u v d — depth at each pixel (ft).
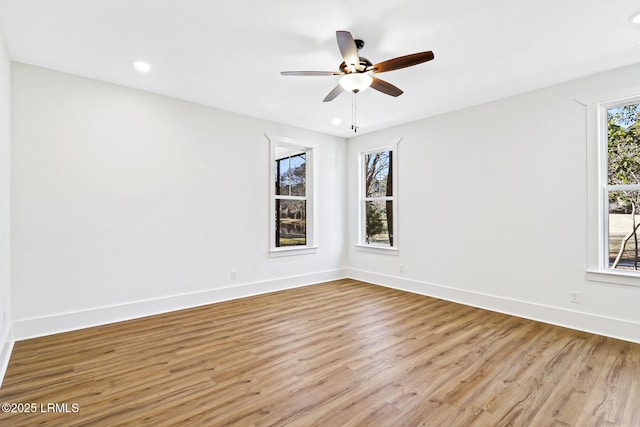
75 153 10.39
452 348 9.04
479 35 8.02
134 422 5.84
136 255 11.58
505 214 12.30
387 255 16.70
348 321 11.28
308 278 17.03
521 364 8.08
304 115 14.62
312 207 17.43
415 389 6.96
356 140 18.47
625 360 8.27
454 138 13.91
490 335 9.98
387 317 11.71
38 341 9.36
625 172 9.99
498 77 10.46
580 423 5.86
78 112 10.45
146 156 11.80
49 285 9.95
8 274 8.76
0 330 7.54
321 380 7.32
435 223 14.58
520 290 11.88
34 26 7.65
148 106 11.84
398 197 16.15
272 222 15.48
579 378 7.40
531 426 5.78
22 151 9.53
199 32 7.93
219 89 11.60
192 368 7.84
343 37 6.72
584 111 10.43
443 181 14.29
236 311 12.35
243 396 6.68
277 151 16.93
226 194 13.91
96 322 10.71
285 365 8.02
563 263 10.85
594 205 10.21
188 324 10.89
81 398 6.57
